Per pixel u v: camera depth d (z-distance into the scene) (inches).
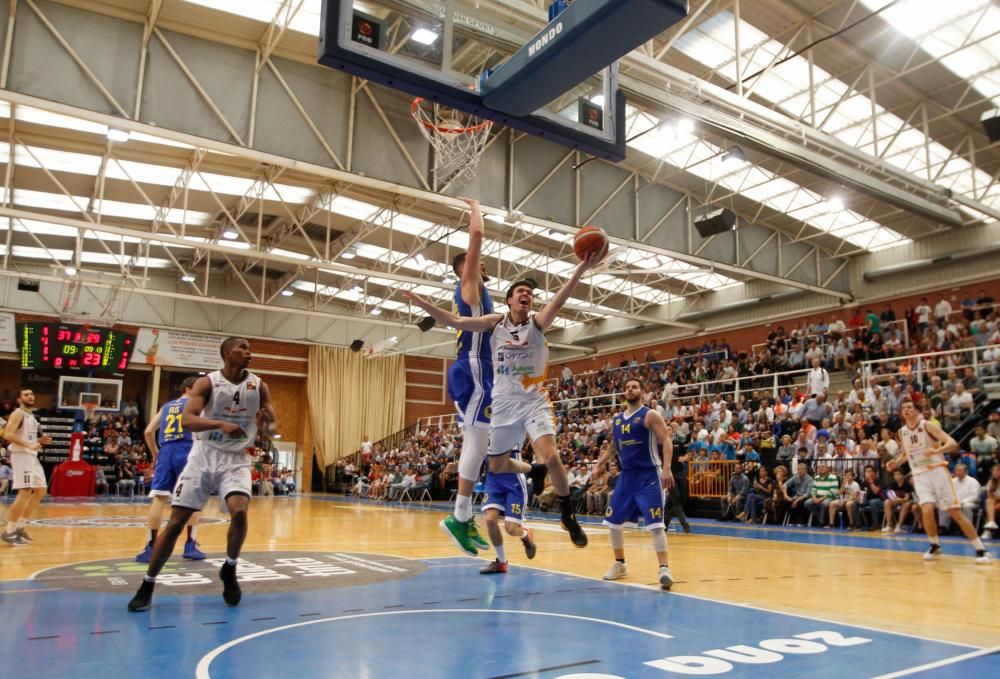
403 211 812.6
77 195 790.5
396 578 239.0
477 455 211.3
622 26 197.9
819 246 890.7
